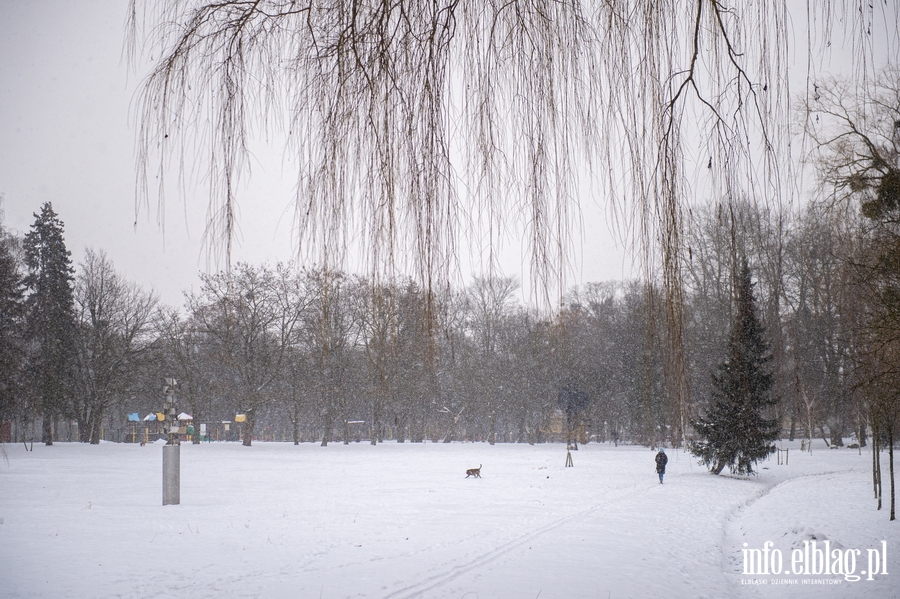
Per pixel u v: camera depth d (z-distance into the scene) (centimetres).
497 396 6675
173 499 2105
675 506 2283
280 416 9338
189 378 6259
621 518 1972
